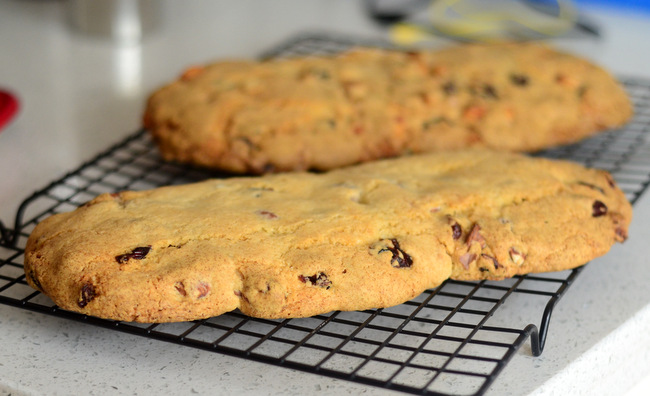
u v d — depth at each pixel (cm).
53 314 59
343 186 65
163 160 75
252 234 61
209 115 72
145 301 58
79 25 96
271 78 76
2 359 59
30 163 75
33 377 58
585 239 63
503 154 69
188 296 58
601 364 61
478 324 59
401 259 60
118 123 81
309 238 61
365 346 60
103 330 61
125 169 74
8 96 80
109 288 58
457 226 62
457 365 59
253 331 61
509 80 78
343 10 107
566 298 64
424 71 78
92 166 72
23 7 104
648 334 64
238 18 104
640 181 73
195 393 58
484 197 64
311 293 59
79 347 60
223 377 59
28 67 89
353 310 60
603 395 63
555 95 77
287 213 62
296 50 91
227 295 59
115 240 60
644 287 65
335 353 58
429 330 61
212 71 77
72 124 80
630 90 85
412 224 62
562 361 60
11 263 62
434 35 97
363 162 72
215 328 61
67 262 59
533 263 62
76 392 58
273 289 59
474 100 75
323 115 73
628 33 101
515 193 65
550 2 108
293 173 67
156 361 59
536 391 58
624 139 78
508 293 61
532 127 74
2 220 69
